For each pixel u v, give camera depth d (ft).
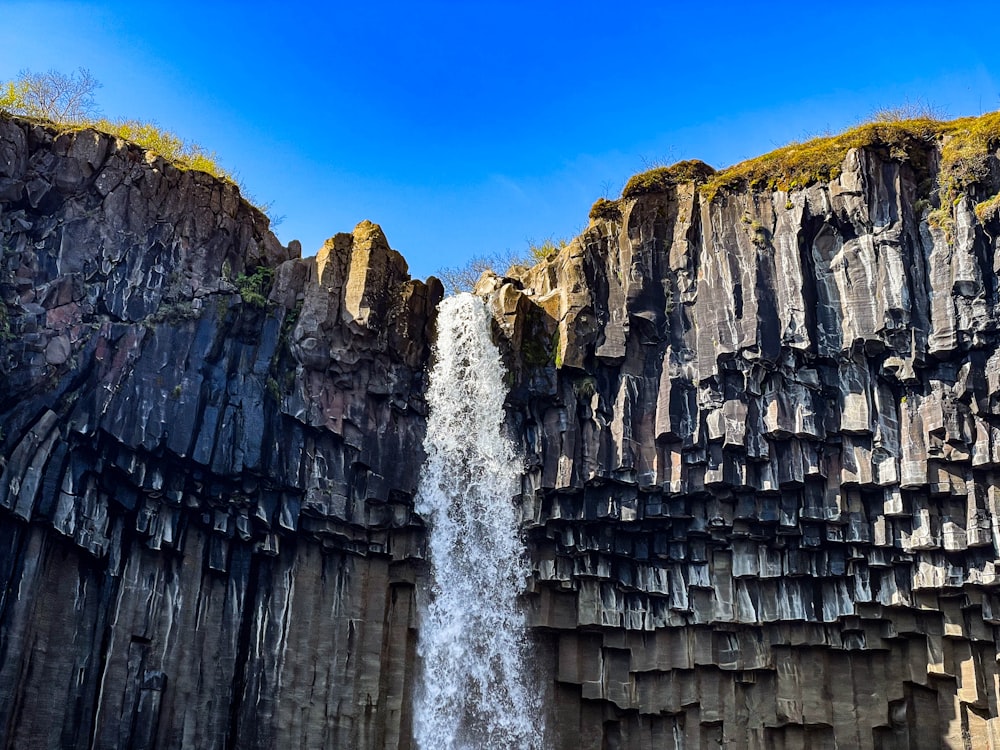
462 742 74.49
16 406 61.46
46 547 61.21
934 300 71.67
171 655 65.62
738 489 73.41
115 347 65.98
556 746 75.72
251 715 67.72
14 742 57.88
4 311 62.49
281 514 70.74
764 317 74.02
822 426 72.43
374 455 74.74
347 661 72.49
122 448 64.75
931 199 74.23
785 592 73.72
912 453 70.33
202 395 68.74
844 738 71.51
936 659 70.03
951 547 68.80
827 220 75.25
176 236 70.59
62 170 67.10
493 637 76.33
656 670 75.82
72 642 61.82
